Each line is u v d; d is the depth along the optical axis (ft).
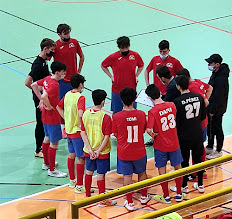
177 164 54.75
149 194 54.34
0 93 85.20
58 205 54.90
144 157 53.47
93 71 95.30
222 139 64.28
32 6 137.28
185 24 122.83
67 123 56.29
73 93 56.54
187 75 57.00
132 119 51.83
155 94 53.06
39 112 63.46
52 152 60.23
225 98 62.23
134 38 112.57
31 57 101.19
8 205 54.95
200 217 39.24
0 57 100.63
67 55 70.23
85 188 55.57
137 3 141.90
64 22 123.85
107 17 128.47
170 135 53.67
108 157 53.88
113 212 47.91
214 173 59.62
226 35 115.14
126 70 67.15
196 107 53.83
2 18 126.00
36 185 59.21
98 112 52.85
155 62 67.31
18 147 68.33
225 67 61.31
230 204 40.19
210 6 138.92
